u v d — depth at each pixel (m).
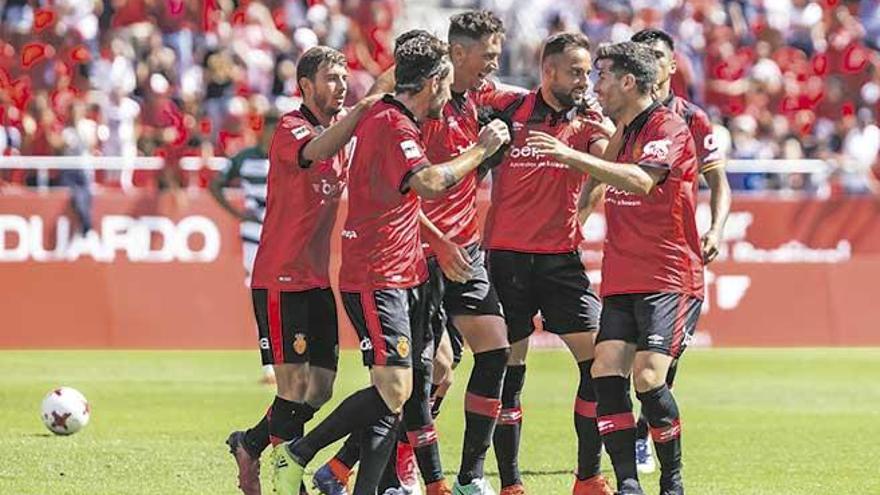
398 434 33.59
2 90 82.38
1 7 87.50
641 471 39.75
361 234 30.38
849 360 70.00
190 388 56.91
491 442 35.03
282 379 32.75
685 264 31.58
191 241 71.00
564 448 43.25
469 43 33.31
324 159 31.19
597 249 71.25
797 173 78.25
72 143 78.75
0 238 69.69
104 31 87.69
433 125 33.41
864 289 74.94
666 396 31.28
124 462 38.94
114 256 70.50
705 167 37.38
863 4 98.62
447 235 33.19
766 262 74.31
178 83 85.81
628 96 31.59
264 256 32.69
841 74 94.88
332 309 33.22
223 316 70.94
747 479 37.94
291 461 30.33
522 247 34.50
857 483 37.38
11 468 37.75
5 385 57.16
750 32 95.81
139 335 70.44
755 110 92.50
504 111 34.78
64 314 70.00
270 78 87.75
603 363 31.62
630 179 30.55
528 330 34.78
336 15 92.62
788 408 53.53
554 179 34.31
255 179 62.12
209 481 36.28
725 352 72.81
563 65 33.97
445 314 33.62
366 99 30.38
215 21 89.38
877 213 75.12
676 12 96.06
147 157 76.62
